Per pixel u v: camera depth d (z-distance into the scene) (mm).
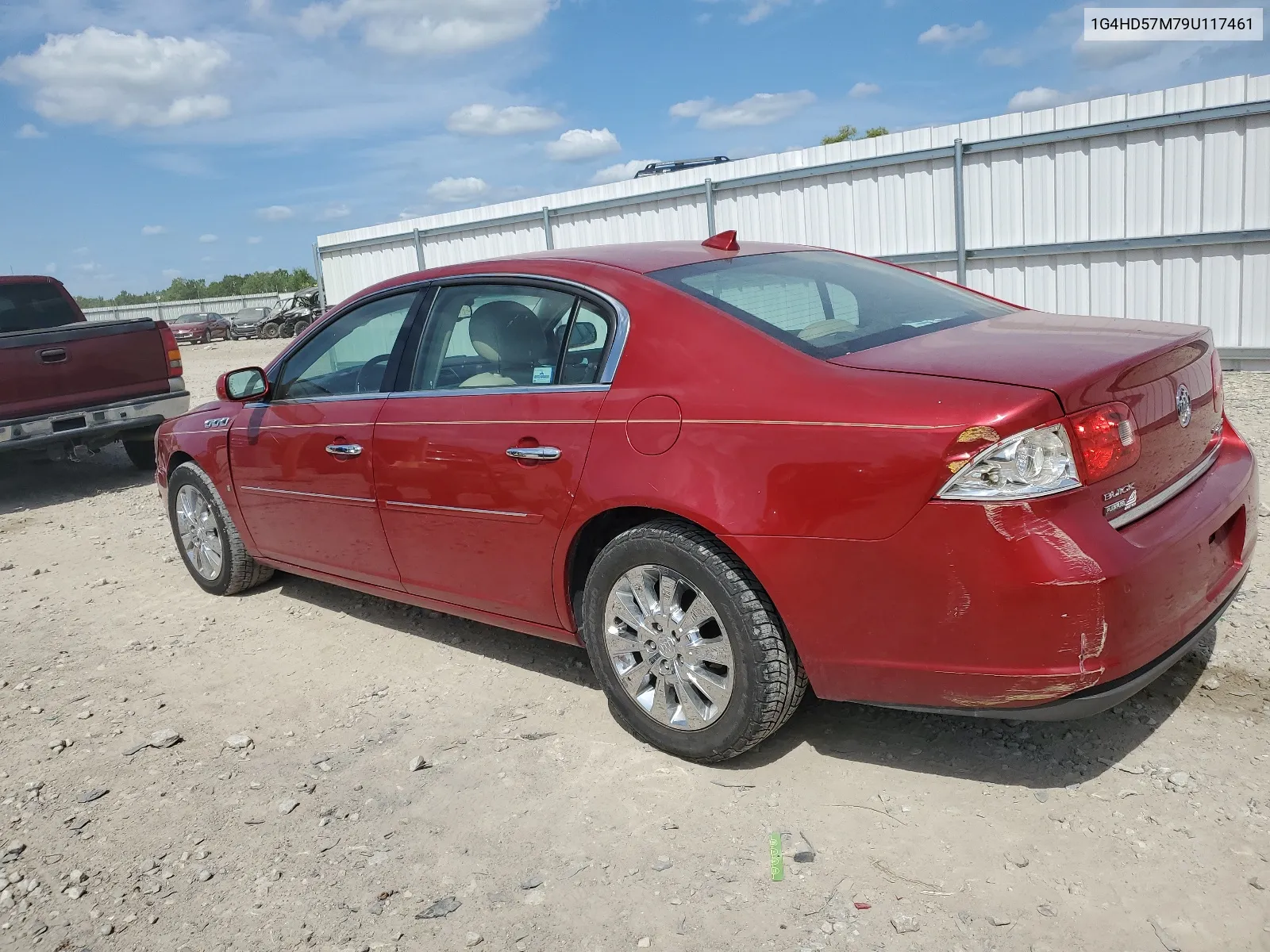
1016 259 10914
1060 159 10375
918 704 2594
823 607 2641
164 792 3273
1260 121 9156
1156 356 2654
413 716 3670
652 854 2672
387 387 3965
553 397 3273
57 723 3904
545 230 14781
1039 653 2365
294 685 4062
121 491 8781
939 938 2246
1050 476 2344
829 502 2574
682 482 2850
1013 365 2537
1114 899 2312
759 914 2391
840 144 11789
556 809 2938
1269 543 4438
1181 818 2574
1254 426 6965
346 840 2889
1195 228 9703
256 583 5309
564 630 3453
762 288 3277
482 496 3471
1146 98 9695
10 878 2859
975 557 2375
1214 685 3217
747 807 2840
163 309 50375
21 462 11070
